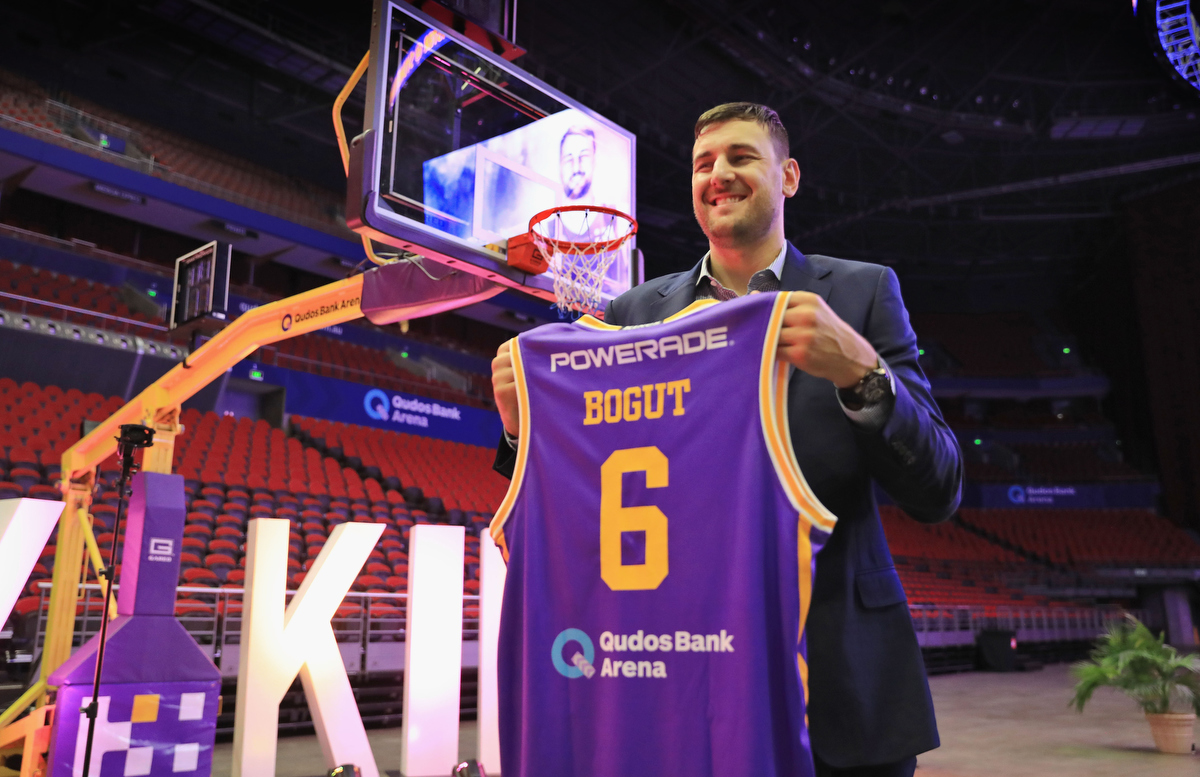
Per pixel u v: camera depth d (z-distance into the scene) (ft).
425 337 62.39
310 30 60.39
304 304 14.10
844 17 60.59
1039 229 81.25
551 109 13.85
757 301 4.02
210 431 40.96
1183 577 64.80
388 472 44.24
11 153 43.32
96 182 46.34
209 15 55.67
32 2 55.47
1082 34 63.46
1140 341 73.36
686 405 4.14
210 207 50.39
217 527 31.40
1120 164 73.10
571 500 4.31
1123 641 21.80
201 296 15.74
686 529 4.01
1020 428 81.15
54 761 12.07
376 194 10.91
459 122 12.32
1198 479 67.15
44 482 31.22
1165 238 70.85
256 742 14.84
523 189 13.05
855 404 3.82
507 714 4.28
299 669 15.71
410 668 16.12
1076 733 23.53
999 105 69.62
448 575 16.79
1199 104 65.98
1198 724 25.13
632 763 3.90
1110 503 73.97
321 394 49.14
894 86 67.00
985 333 86.43
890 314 4.61
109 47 59.36
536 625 4.25
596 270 12.45
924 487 3.99
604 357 4.40
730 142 4.83
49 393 38.40
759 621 3.74
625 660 4.02
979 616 50.21
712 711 3.78
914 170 74.02
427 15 12.25
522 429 4.54
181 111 62.85
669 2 53.93
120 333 42.83
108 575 11.96
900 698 4.01
